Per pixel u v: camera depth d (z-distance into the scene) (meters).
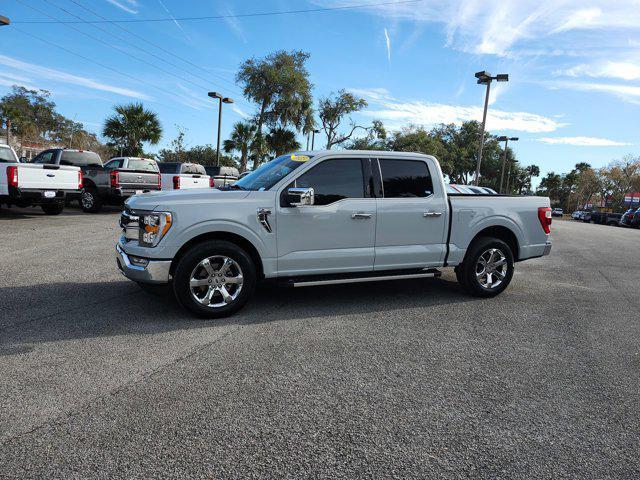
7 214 13.77
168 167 18.39
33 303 5.09
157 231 4.53
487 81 22.58
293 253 5.04
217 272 4.72
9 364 3.52
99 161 15.90
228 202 4.76
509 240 6.36
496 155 61.97
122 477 2.25
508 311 5.50
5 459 2.36
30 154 59.19
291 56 35.50
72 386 3.19
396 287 6.55
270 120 36.81
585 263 9.75
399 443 2.63
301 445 2.57
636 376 3.69
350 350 4.04
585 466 2.48
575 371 3.75
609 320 5.27
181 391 3.16
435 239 5.71
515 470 2.42
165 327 4.47
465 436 2.73
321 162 5.18
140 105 32.03
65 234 10.01
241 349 3.97
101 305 5.10
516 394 3.30
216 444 2.55
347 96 47.03
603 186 82.06
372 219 5.33
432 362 3.83
